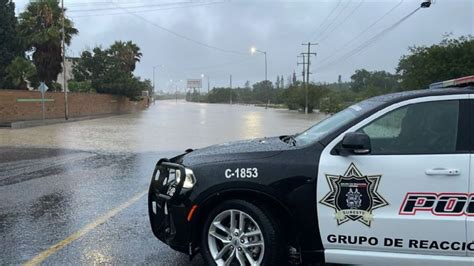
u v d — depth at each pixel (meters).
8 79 37.03
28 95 29.95
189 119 34.19
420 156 3.72
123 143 16.70
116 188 8.36
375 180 3.73
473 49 24.19
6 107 27.70
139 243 5.24
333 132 3.98
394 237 3.71
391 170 3.71
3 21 39.16
